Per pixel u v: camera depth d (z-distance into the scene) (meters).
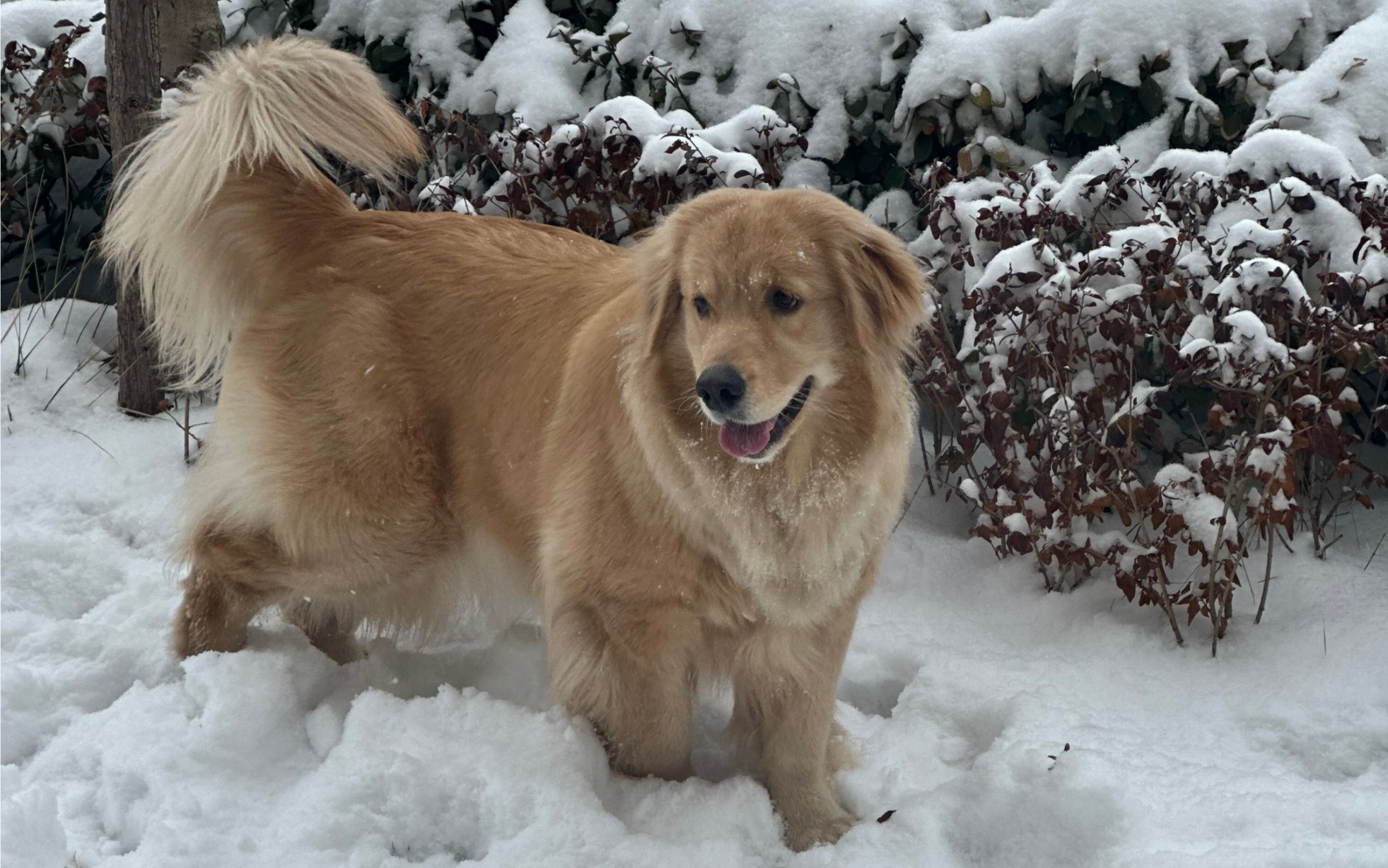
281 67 2.00
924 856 1.78
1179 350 2.18
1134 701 2.03
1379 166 2.43
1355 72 2.47
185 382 2.20
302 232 2.02
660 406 1.77
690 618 1.83
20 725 1.92
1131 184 2.36
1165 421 2.45
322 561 1.99
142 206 2.03
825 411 1.78
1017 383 2.38
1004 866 1.79
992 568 2.33
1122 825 1.79
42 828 1.77
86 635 2.08
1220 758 1.92
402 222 2.04
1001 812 1.83
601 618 1.84
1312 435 2.12
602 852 1.75
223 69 2.03
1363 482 2.35
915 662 2.14
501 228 2.05
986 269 2.25
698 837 1.80
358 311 1.96
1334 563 2.26
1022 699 2.01
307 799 1.79
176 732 1.88
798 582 1.80
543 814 1.77
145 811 1.78
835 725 1.97
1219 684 2.06
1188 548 2.17
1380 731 1.95
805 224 1.75
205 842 1.74
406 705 1.91
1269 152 2.33
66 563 2.24
